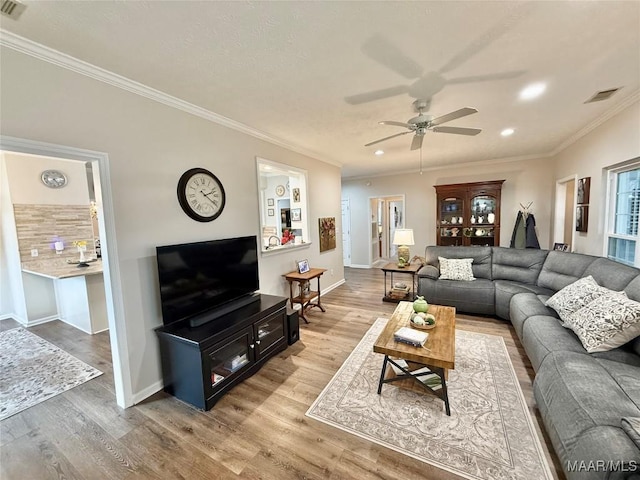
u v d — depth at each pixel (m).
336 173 5.60
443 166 6.45
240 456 1.72
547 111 3.04
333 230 5.51
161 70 2.02
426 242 6.86
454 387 2.29
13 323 4.04
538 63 2.05
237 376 2.42
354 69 2.07
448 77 2.21
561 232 5.11
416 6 1.46
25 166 3.96
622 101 2.80
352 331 3.49
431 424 1.91
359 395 2.24
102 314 3.70
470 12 1.52
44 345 3.30
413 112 2.91
